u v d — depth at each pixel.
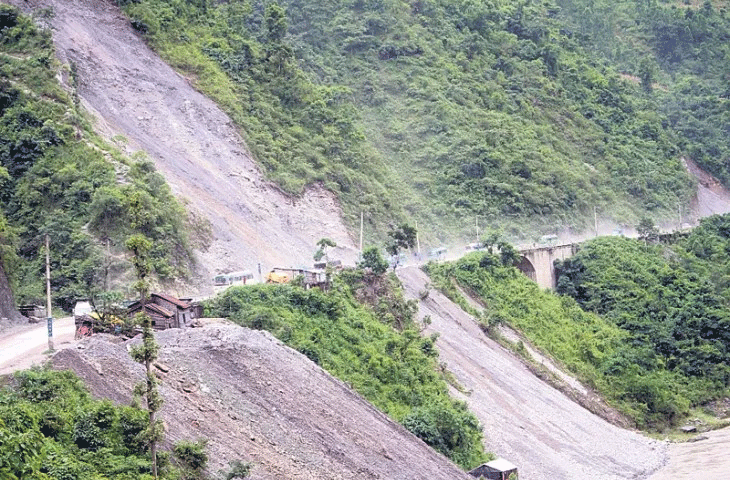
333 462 135.12
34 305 176.62
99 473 107.56
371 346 186.00
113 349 131.50
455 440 166.38
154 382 111.19
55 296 181.75
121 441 114.12
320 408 145.50
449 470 153.00
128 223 194.38
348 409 150.62
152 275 188.25
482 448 174.50
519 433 190.62
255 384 141.50
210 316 170.50
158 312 154.62
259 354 148.38
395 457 145.25
